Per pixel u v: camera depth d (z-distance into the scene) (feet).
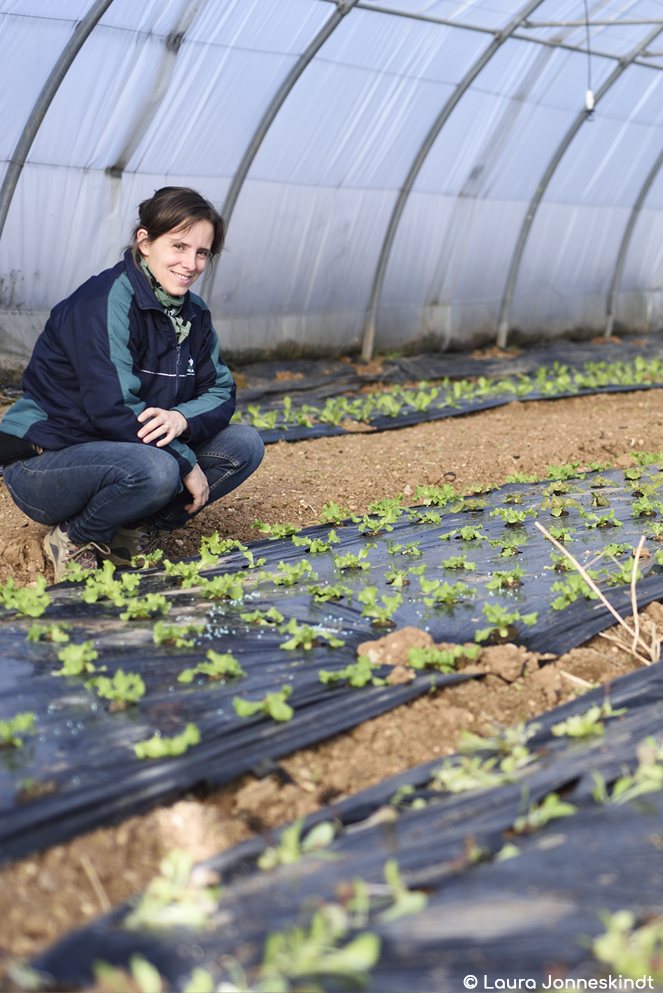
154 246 10.35
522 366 34.58
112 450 10.53
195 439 11.53
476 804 6.12
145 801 6.36
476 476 17.60
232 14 20.67
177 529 13.50
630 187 37.58
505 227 34.22
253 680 8.12
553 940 4.70
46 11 18.16
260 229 26.96
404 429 23.73
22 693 7.81
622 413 25.32
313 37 22.79
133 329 10.61
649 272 42.50
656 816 5.75
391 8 23.12
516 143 31.37
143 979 4.53
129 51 20.18
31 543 12.80
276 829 6.15
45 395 10.85
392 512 14.25
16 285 23.00
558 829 5.66
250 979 4.56
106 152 22.21
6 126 20.03
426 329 34.14
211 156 24.30
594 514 13.94
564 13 26.25
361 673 8.05
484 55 26.73
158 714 7.47
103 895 5.73
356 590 10.73
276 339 29.73
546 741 7.30
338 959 4.56
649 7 26.78
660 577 10.59
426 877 5.25
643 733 6.95
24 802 6.17
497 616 9.18
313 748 7.34
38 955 4.90
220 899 5.26
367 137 27.12
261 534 13.94
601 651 9.27
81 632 9.30
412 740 7.66
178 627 9.03
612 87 31.78
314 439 22.08
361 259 30.40
